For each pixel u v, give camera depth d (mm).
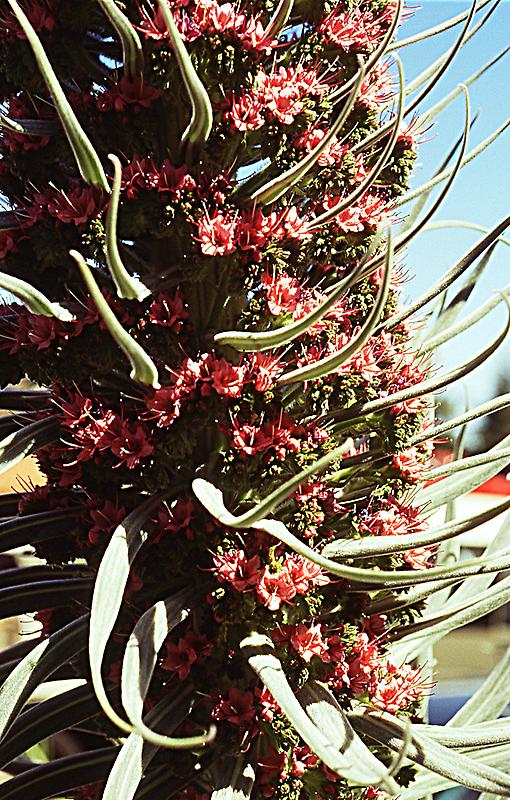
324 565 461
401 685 533
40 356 497
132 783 457
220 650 512
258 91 501
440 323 632
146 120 500
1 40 504
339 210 494
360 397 521
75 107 508
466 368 498
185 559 505
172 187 494
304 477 442
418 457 550
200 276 499
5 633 868
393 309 546
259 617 498
